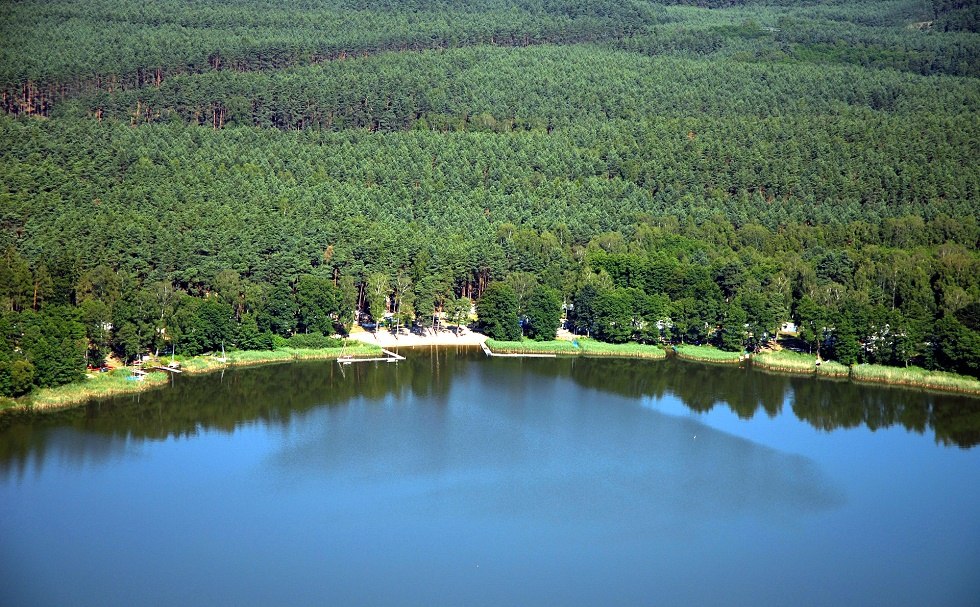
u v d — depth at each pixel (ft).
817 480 623.36
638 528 552.00
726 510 576.61
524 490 594.65
